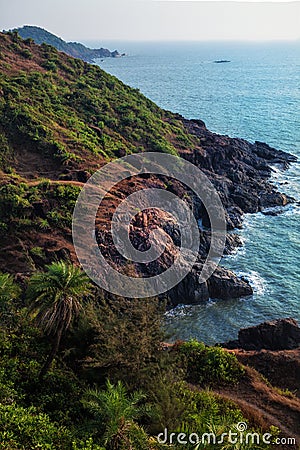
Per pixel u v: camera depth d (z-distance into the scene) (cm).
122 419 1783
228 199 6388
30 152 5819
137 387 2111
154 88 19575
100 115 7269
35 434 1753
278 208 6450
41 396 2156
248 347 3628
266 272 4909
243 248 5397
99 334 2328
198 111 13662
